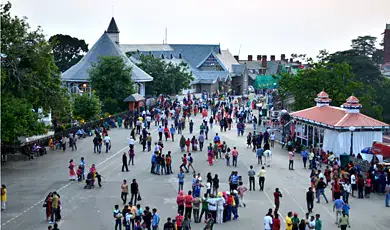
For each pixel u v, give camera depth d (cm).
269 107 9788
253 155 5594
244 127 7350
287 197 3991
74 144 5725
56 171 4706
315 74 8000
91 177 4128
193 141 5722
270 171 4875
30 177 4475
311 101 7875
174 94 12125
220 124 7300
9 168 4819
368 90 9481
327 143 5484
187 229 2959
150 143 5678
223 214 3366
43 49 5275
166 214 3491
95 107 7294
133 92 9038
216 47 17288
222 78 15462
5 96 4844
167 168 4644
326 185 4141
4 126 4547
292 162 4950
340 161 4809
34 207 3625
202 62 16112
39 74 5344
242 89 16725
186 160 4728
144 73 10888
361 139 5328
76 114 7238
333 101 7894
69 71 10712
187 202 3309
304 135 6072
